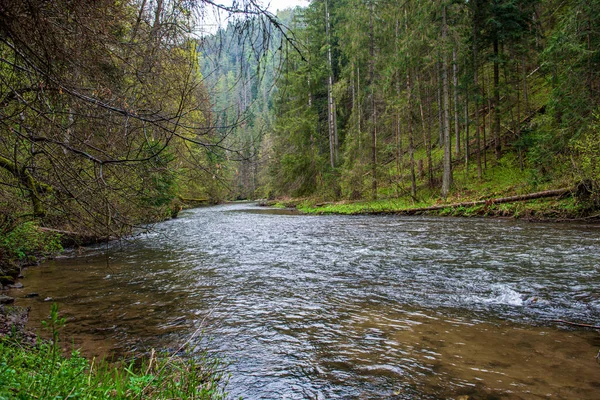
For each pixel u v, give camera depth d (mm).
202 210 35250
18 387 2291
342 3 26891
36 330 4695
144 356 4062
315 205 29562
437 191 22656
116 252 11062
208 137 3279
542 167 16703
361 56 24734
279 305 5781
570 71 15414
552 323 4770
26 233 7680
